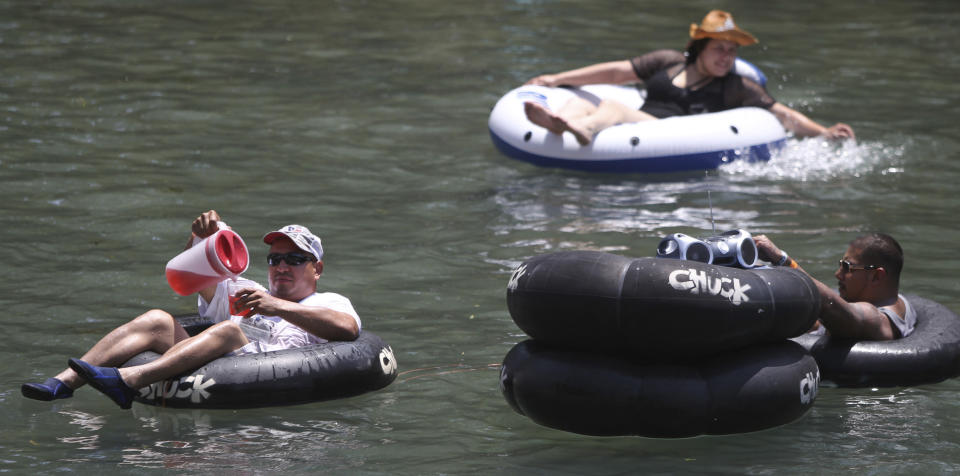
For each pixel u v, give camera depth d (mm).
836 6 56938
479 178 27625
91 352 14922
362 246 22234
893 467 12688
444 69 40406
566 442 13664
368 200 25594
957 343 16016
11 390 15117
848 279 16641
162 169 27469
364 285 20000
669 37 47312
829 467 12711
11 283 19484
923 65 43062
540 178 27688
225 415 14523
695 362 13805
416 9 52469
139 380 14367
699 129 28500
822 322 15703
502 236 23031
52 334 17250
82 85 36219
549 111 28188
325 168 28188
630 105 31453
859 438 13672
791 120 30875
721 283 13289
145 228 22922
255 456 13070
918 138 31828
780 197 26031
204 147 29703
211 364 14781
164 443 13461
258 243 22156
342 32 46812
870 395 15344
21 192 25078
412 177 27625
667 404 13281
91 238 22188
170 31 45781
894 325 16312
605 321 13328
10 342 16859
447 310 18812
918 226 23750
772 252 16125
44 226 22797
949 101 36875
